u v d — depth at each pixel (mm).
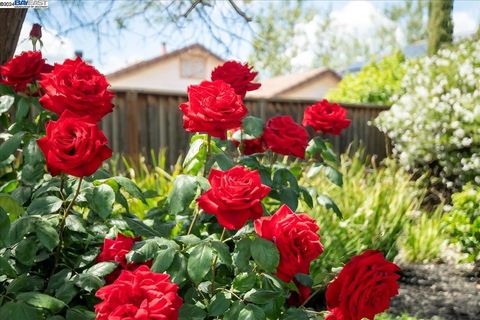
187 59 17375
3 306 1224
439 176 6219
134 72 17109
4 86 1994
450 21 9516
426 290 3361
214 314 1370
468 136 5730
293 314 1440
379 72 8688
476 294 3283
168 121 5266
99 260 1556
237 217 1258
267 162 2363
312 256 1301
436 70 6312
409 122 6176
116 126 4996
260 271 1523
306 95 21406
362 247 3236
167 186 3135
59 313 1472
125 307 959
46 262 1677
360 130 7285
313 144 2426
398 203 3975
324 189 3906
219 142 2033
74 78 1498
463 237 3686
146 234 1604
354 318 1285
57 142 1237
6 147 1680
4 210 1240
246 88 2102
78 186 1437
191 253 1365
